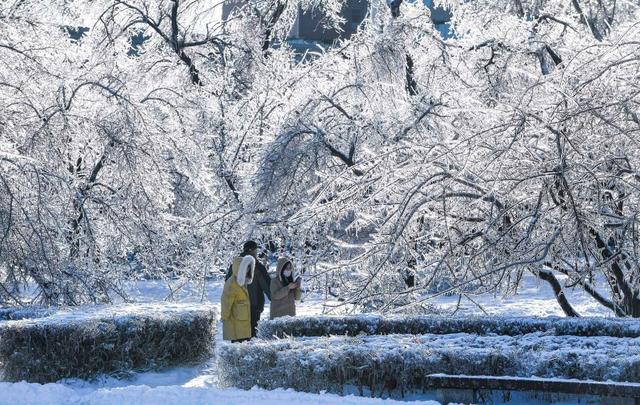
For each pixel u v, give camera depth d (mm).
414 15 28688
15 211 24156
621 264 20266
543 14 27344
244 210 25078
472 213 21234
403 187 20375
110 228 28297
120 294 27984
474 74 27109
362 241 25391
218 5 40406
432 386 12367
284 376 13375
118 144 26938
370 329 17906
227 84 35375
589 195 18297
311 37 59688
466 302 31984
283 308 20766
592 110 17625
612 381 11922
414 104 23750
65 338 17234
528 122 18438
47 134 25750
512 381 11852
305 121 25156
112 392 12453
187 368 18844
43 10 29984
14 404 12289
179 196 32531
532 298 33062
